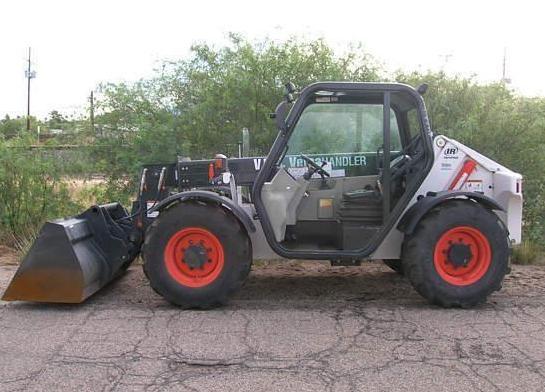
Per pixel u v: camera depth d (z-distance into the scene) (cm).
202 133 938
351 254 563
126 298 590
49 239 544
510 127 865
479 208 553
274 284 659
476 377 392
